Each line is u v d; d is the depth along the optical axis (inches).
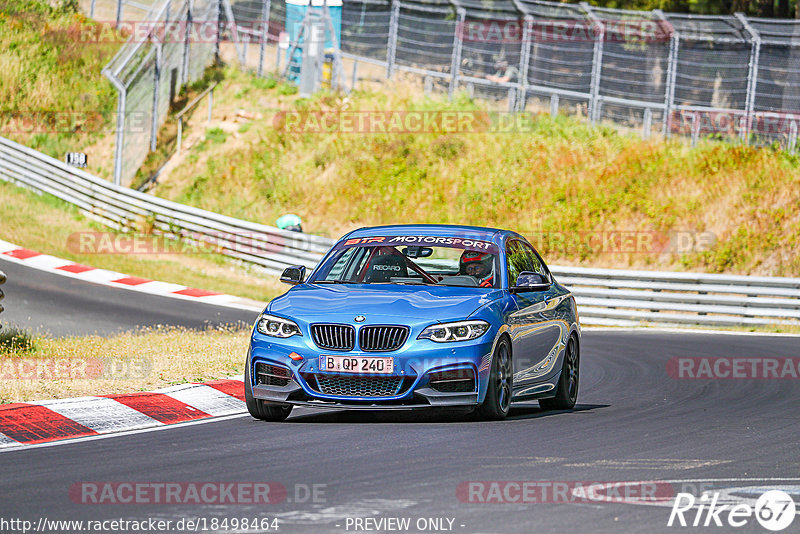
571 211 4185.5
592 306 3235.7
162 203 4018.2
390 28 4995.1
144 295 3105.3
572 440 1208.8
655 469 1034.1
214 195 4384.8
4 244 3715.6
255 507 858.8
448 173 4389.8
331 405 1306.6
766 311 3149.6
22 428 1242.6
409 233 1529.3
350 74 5068.9
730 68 4746.6
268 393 1337.4
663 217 4133.9
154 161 4530.0
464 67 4965.6
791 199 4163.4
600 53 4687.5
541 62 4921.3
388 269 1501.0
